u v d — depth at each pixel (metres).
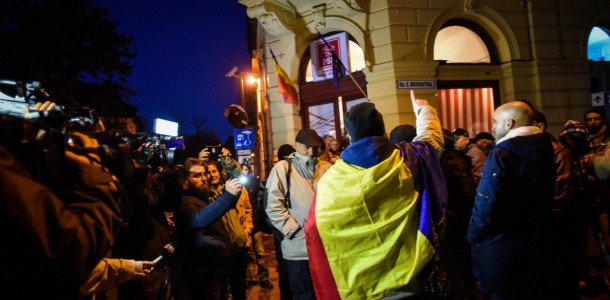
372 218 1.93
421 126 2.49
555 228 2.52
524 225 2.44
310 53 9.51
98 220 1.15
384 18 8.56
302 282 3.49
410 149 2.12
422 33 8.69
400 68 8.51
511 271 2.46
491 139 5.94
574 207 2.96
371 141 2.01
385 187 1.92
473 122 9.23
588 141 4.46
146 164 2.55
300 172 3.66
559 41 9.54
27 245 0.98
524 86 9.30
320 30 9.27
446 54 9.42
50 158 1.13
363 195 1.91
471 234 2.59
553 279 2.45
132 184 2.38
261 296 5.43
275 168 3.69
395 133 3.72
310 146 3.62
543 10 9.44
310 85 9.58
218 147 4.36
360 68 9.20
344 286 1.96
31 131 1.12
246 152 8.59
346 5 8.63
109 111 12.82
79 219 1.10
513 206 2.42
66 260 1.03
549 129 9.30
